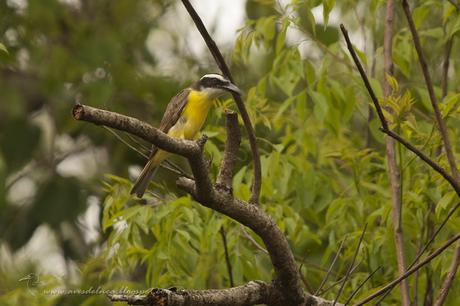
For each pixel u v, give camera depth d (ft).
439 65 44.98
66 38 61.67
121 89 59.52
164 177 50.44
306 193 39.50
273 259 27.94
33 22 60.34
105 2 62.95
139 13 62.39
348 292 36.88
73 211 57.31
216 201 26.66
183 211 35.65
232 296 26.55
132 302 23.68
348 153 39.45
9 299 38.83
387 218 35.09
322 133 46.88
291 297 28.35
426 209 35.55
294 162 39.86
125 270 37.19
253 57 53.67
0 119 61.00
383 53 38.60
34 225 57.11
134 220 35.68
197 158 25.31
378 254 35.86
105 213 36.32
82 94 59.00
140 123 24.11
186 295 24.47
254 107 38.65
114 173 57.06
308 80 39.37
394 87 32.50
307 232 38.37
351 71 38.88
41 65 59.57
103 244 49.73
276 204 38.88
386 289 28.45
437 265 33.71
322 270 39.11
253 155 30.17
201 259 38.40
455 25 36.11
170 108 40.70
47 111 64.95
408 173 36.29
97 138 59.62
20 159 59.21
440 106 31.86
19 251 56.65
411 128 32.60
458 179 29.55
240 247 36.68
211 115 43.34
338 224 39.40
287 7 38.83
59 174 58.70
